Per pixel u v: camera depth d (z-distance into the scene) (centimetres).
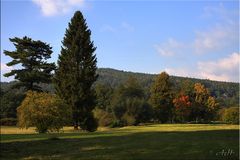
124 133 3519
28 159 1792
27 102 3850
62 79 5431
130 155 1783
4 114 8262
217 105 10212
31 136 3369
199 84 10238
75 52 5441
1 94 8888
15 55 6519
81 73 5353
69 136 3272
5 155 1950
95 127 5309
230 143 2205
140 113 8006
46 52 6719
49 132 4084
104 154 1859
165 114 9544
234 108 8900
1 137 3284
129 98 8262
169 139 2570
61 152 2017
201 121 10112
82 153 1936
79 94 5288
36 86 6644
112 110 8031
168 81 9588
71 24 5562
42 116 3803
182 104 9606
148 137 2792
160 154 1788
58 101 3950
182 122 9862
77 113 5238
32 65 6600
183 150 1922
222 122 9762
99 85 11519
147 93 11319
